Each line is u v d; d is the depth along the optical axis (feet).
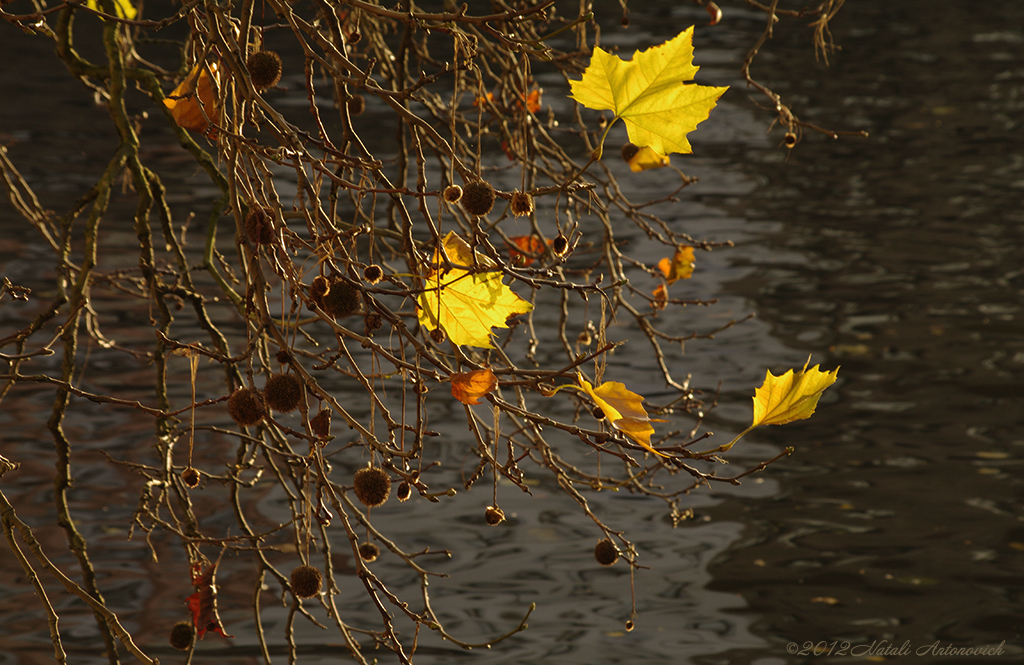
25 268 69.72
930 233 84.53
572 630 39.11
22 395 55.21
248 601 40.57
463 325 22.72
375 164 22.68
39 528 44.06
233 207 22.49
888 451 52.42
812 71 140.05
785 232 83.87
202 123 23.03
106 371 57.67
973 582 41.98
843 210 89.86
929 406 56.90
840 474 50.34
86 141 99.45
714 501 48.29
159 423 24.52
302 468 24.09
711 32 156.46
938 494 48.44
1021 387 58.65
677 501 25.23
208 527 44.93
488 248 22.86
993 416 55.72
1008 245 81.76
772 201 91.50
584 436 22.84
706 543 45.03
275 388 22.45
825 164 103.65
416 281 22.70
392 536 45.29
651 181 94.22
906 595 41.29
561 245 23.76
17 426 52.01
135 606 39.55
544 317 65.00
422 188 22.68
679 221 84.38
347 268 22.68
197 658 36.78
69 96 115.85
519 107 25.94
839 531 45.70
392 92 22.76
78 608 39.40
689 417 55.11
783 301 70.59
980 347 64.13
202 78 23.04
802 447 52.90
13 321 61.82
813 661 37.09
